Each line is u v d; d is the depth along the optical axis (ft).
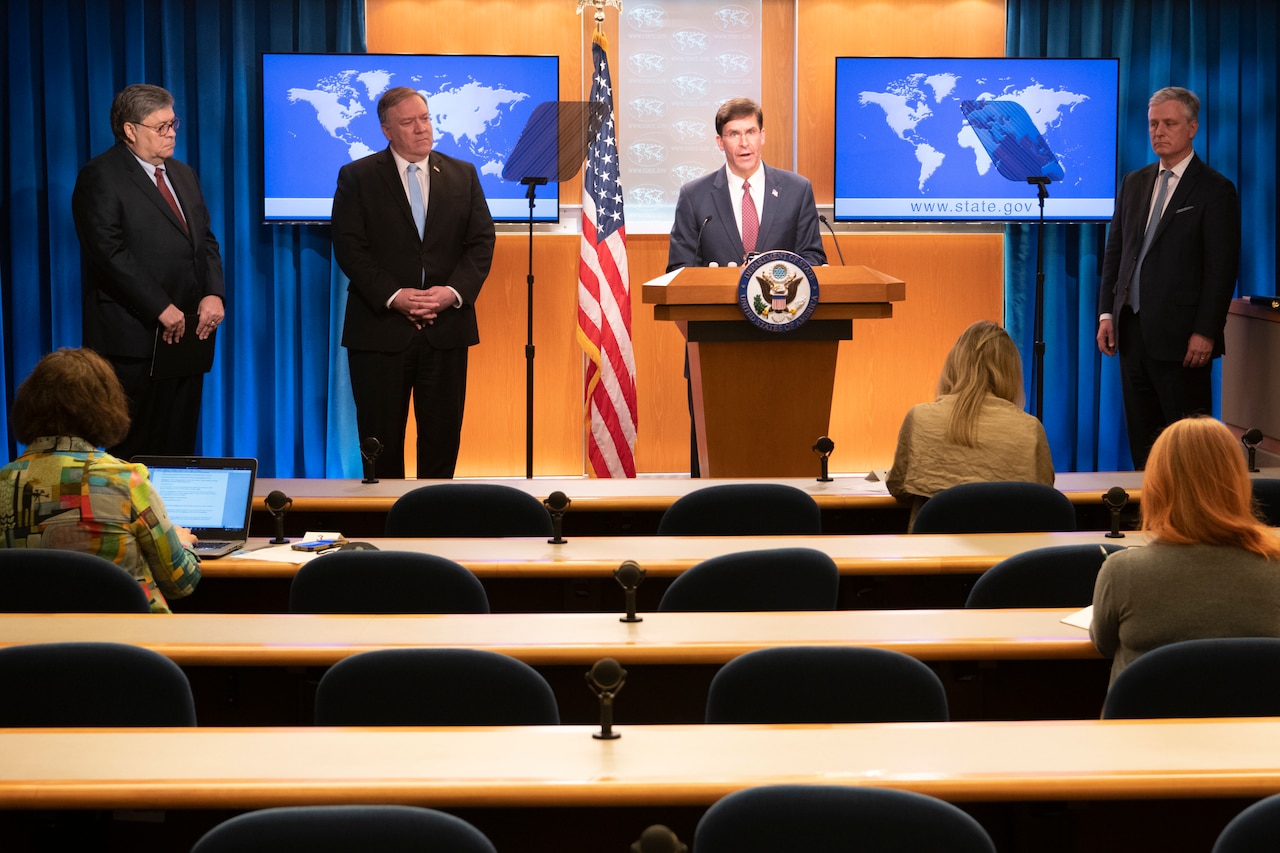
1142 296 21.16
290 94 22.57
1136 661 7.50
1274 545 8.13
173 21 22.53
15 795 6.20
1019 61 23.21
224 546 11.71
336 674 7.50
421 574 9.95
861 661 7.47
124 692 7.47
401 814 5.40
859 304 15.74
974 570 11.12
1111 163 23.40
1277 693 7.41
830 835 5.51
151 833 7.10
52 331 22.76
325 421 23.49
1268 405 21.03
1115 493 11.76
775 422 16.17
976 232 24.02
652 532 14.78
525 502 12.81
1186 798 6.40
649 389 23.77
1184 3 23.59
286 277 23.20
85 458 10.36
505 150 23.06
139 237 19.54
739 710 7.51
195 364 20.18
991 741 6.83
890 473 13.64
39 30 22.47
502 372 23.70
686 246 20.02
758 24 23.34
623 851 6.93
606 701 6.85
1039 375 22.00
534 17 23.22
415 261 19.48
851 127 23.21
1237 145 23.68
